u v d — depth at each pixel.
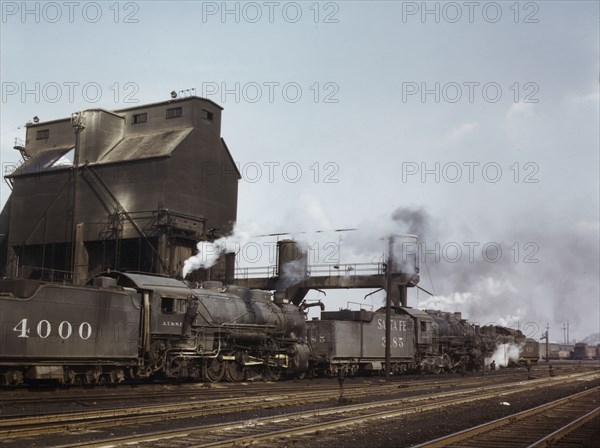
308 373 36.25
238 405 18.17
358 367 38.34
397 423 15.81
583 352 127.88
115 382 24.06
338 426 14.77
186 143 45.59
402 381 34.22
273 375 31.61
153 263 43.16
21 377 20.62
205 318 27.48
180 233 44.09
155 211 43.34
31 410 15.93
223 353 28.62
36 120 53.56
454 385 31.69
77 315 21.92
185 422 14.79
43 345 20.70
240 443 11.92
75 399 18.47
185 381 27.75
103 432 13.02
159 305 25.45
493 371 53.94
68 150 49.62
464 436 13.40
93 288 22.64
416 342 43.28
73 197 47.00
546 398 24.39
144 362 25.03
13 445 11.37
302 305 39.28
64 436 12.45
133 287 25.19
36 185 49.22
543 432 14.44
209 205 46.97
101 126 48.09
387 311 37.06
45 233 47.78
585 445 12.74
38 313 20.64
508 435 13.93
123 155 46.25
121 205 45.09
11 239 49.50
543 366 70.31
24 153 52.56
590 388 30.38
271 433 12.80
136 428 13.62
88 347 22.20
